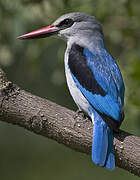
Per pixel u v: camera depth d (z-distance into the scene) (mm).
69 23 10414
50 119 8219
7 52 12297
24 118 8258
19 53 14750
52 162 18562
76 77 9352
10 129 19594
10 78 16047
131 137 8141
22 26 12219
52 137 8344
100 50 9953
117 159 8094
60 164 18484
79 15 10406
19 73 16078
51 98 16531
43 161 18672
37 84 16422
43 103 8336
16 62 15508
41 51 12742
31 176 17766
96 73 9281
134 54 12273
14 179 17641
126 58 12219
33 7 12016
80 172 17922
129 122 11016
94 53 9766
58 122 8211
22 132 19625
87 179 17484
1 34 12266
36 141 19516
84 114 9406
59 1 11969
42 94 16531
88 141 8172
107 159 7957
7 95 8273
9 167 18266
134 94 10664
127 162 8016
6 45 12297
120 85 9297
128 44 12812
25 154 19016
